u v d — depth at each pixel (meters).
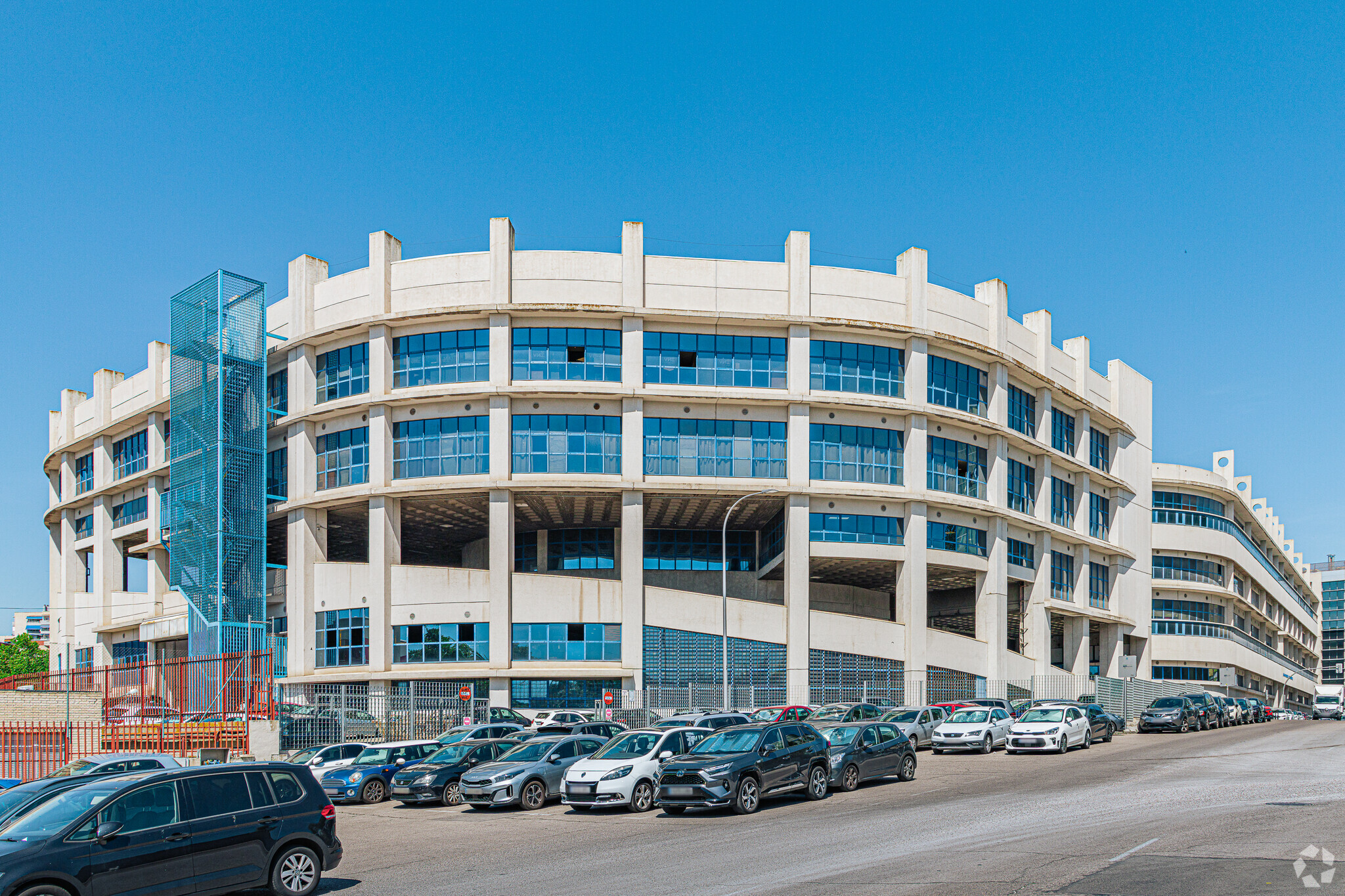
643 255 51.09
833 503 51.41
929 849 15.10
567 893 13.12
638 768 22.16
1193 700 48.50
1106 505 71.00
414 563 69.62
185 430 55.91
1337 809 16.86
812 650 50.16
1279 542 119.56
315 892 13.94
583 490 49.34
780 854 15.41
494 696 47.94
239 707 37.66
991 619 54.69
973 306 56.16
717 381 51.25
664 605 49.41
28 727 32.88
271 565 55.03
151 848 12.38
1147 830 15.57
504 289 50.31
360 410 51.66
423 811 24.25
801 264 52.00
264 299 55.50
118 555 70.94
